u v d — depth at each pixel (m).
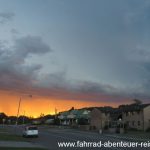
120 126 87.62
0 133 58.25
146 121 82.12
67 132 71.50
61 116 137.62
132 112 86.44
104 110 97.06
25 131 51.16
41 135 57.66
